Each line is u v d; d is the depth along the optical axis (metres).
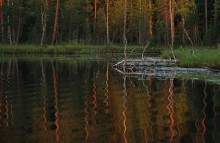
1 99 16.97
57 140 10.54
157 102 15.45
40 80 23.84
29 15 74.56
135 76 25.34
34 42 69.44
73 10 71.88
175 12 65.25
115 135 10.88
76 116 13.30
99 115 13.38
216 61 26.36
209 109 13.70
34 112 14.09
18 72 29.39
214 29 55.69
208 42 55.78
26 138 10.78
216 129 11.05
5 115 13.74
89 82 22.50
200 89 18.34
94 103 15.54
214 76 23.00
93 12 79.00
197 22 62.50
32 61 41.31
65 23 72.50
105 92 18.44
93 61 40.22
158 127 11.56
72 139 10.61
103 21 73.44
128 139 10.45
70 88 19.98
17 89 19.94
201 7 65.62
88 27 73.50
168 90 18.47
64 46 59.47
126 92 18.28
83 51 56.94
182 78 22.89
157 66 30.70
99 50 57.03
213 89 18.14
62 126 12.00
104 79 23.98
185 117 12.68
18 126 12.13
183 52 34.06
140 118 12.79
